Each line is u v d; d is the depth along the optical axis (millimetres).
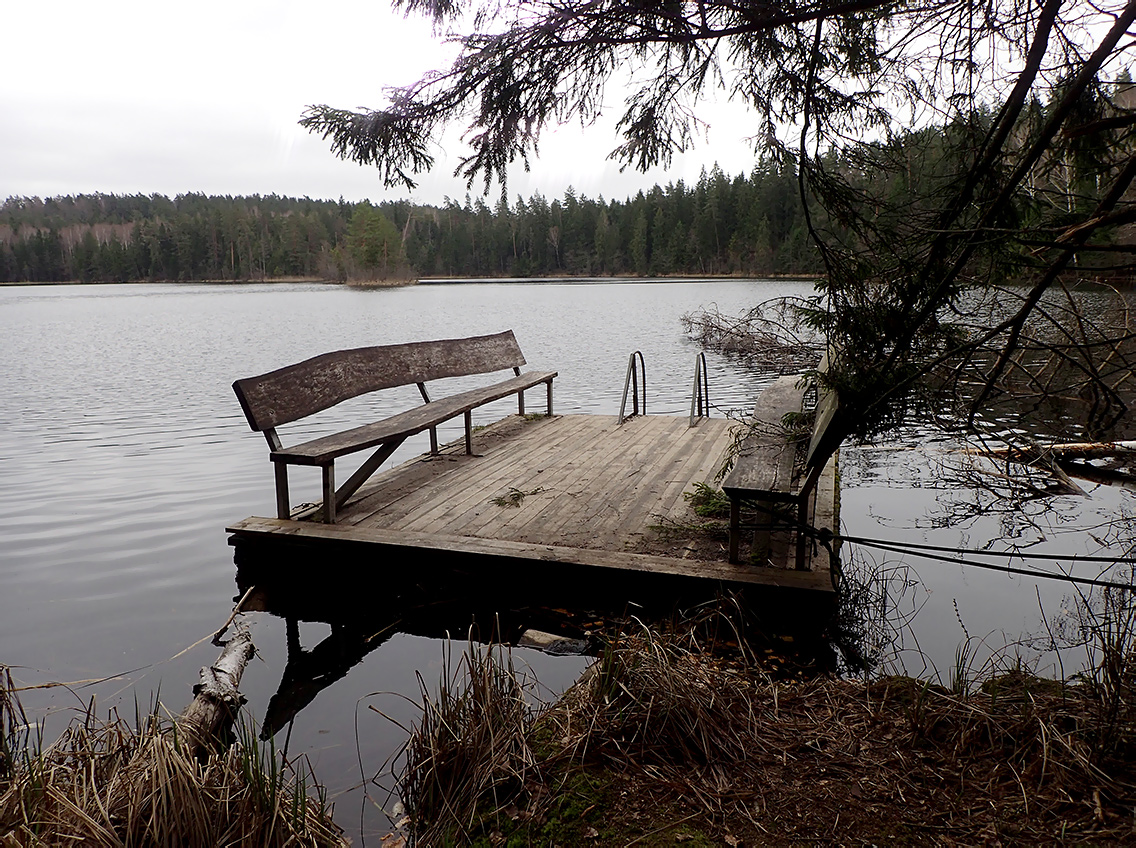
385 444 5141
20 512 5703
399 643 3662
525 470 5945
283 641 3686
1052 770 2164
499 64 2357
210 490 6289
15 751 2523
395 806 2381
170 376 13062
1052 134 1943
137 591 4285
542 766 2342
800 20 2092
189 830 1956
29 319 28125
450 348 7480
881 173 2469
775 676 3199
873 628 3717
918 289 2443
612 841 2021
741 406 10328
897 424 2758
